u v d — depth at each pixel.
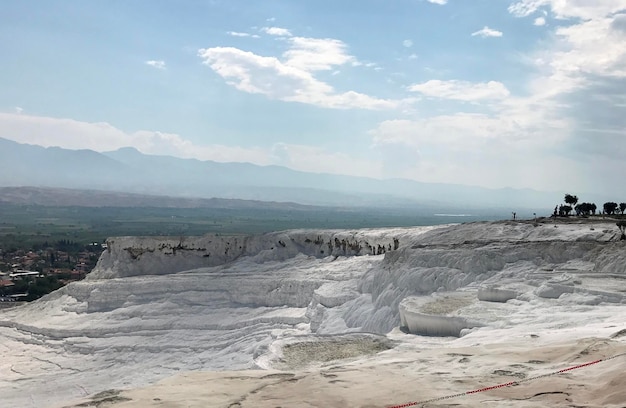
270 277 50.72
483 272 33.91
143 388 13.03
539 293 25.98
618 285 26.27
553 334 17.83
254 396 12.11
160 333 46.97
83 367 43.56
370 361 16.30
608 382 11.28
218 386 13.00
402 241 50.16
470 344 18.36
